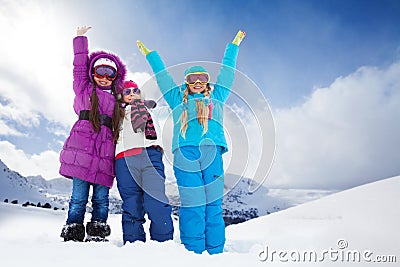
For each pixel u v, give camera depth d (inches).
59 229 132.0
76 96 118.0
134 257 67.4
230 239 111.6
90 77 119.0
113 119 111.6
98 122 111.8
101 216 108.9
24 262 61.9
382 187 131.2
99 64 118.2
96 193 110.3
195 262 64.8
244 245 104.7
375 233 80.4
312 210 122.1
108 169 110.6
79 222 107.1
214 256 69.7
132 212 99.5
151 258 66.9
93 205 110.3
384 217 96.6
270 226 116.9
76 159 108.5
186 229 95.2
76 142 110.2
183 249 78.0
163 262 64.2
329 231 85.1
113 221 148.1
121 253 70.6
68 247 76.4
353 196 127.1
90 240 105.6
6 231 119.9
